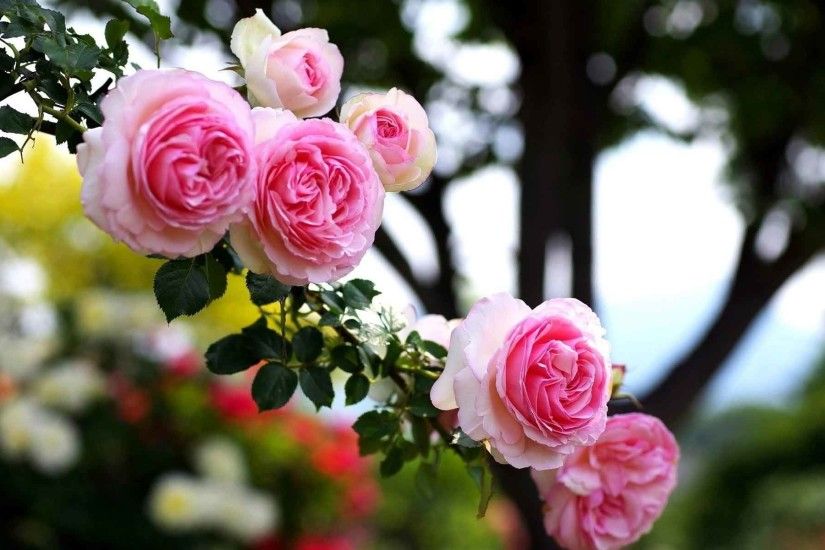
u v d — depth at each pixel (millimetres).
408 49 3205
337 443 3086
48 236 4129
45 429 2607
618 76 3082
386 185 855
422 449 971
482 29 3354
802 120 3332
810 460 7359
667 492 937
